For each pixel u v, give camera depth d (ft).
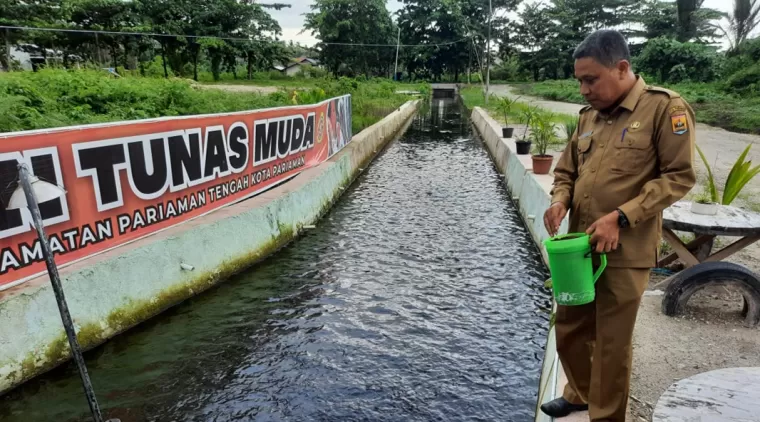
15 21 70.44
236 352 14.52
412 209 30.55
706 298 13.73
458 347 14.92
